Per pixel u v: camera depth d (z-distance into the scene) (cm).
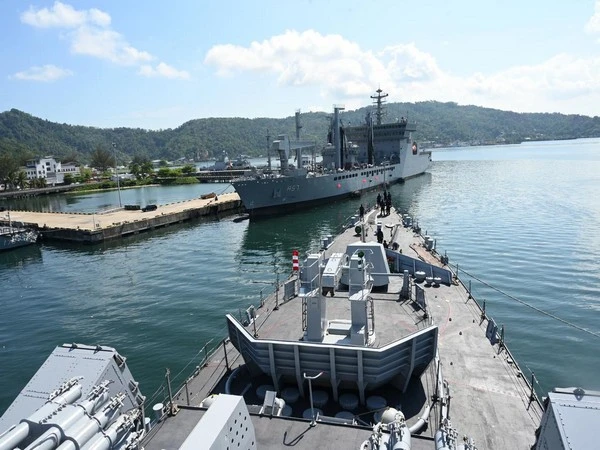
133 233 6153
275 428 970
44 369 1068
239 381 1383
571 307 2664
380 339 1234
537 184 8975
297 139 7362
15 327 2852
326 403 1217
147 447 896
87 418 658
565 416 661
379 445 782
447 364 1460
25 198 13100
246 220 6906
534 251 3944
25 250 5500
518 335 2311
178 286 3556
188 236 5859
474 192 8300
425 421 1120
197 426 733
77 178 16425
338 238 2950
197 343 2428
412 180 11200
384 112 10950
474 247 4188
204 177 16212
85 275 4131
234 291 3344
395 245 2577
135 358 2277
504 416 1191
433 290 2119
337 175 7606
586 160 15262
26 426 614
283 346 1195
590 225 4884
